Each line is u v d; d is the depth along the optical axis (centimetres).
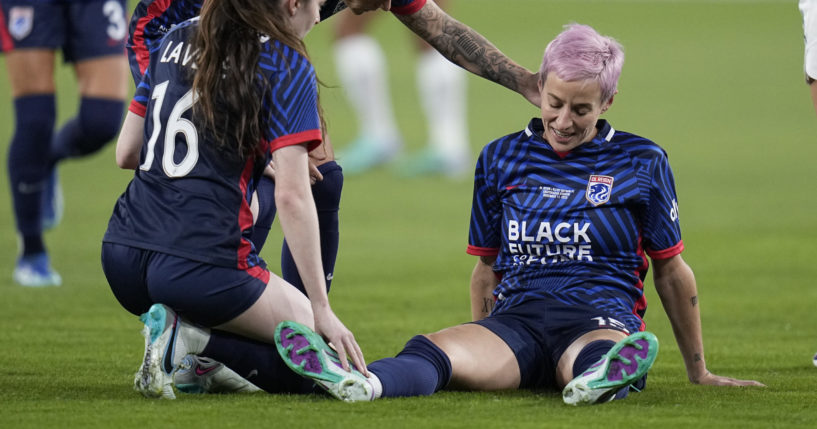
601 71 1149
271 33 1075
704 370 1236
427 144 4919
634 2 10019
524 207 1214
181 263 1068
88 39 2141
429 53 4353
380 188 3928
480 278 1279
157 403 1059
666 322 1803
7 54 2062
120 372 1271
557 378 1154
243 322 1089
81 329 1614
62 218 2981
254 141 1073
